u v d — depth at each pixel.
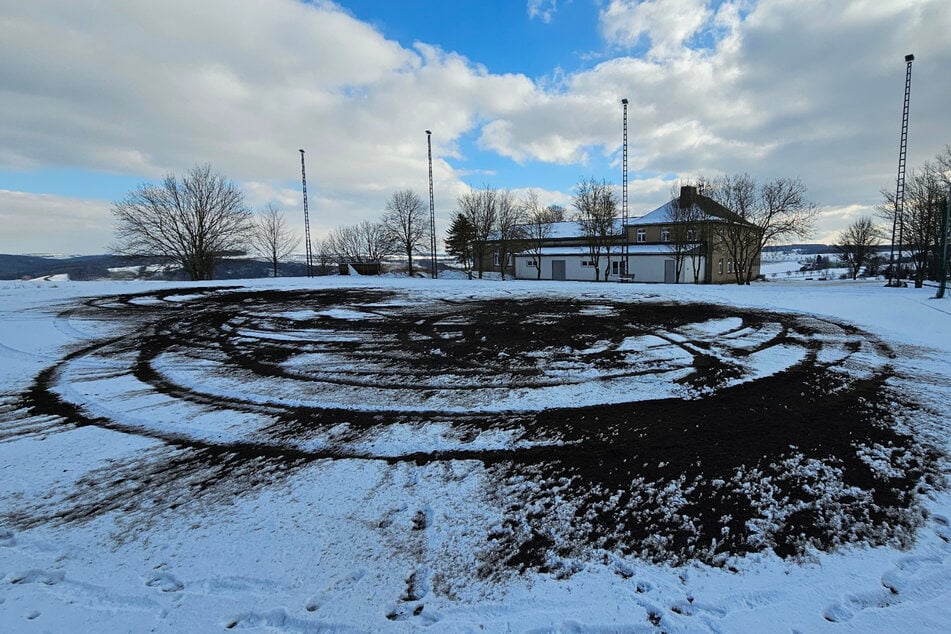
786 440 4.54
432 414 5.32
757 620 2.41
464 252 61.84
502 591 2.60
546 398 5.86
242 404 5.64
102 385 6.37
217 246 46.31
